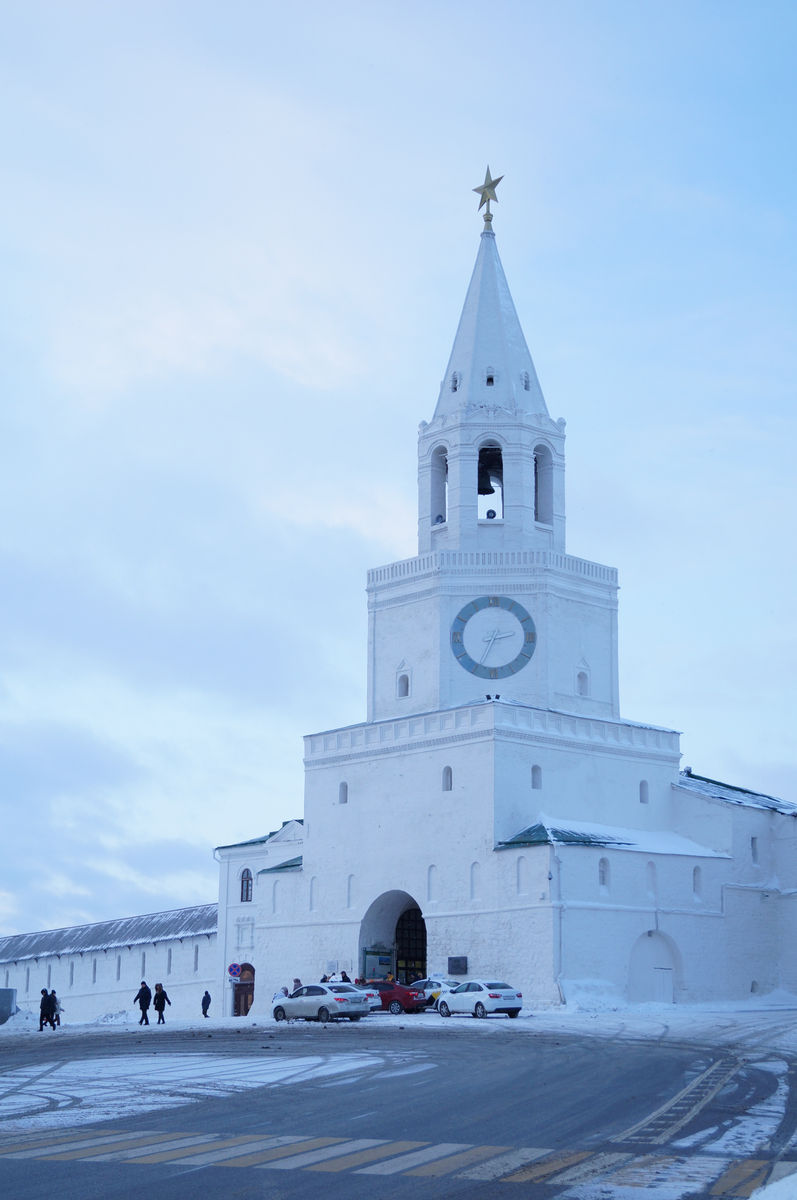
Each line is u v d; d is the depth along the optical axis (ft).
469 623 238.27
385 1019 180.14
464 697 235.40
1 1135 66.90
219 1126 70.03
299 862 251.19
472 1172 56.49
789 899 234.79
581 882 207.41
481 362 251.39
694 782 258.57
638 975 213.66
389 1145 63.57
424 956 238.48
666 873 220.84
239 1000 287.07
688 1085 88.99
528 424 246.88
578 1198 51.11
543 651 234.99
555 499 248.52
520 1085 89.66
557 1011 195.21
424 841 223.51
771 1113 74.79
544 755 223.51
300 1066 106.11
